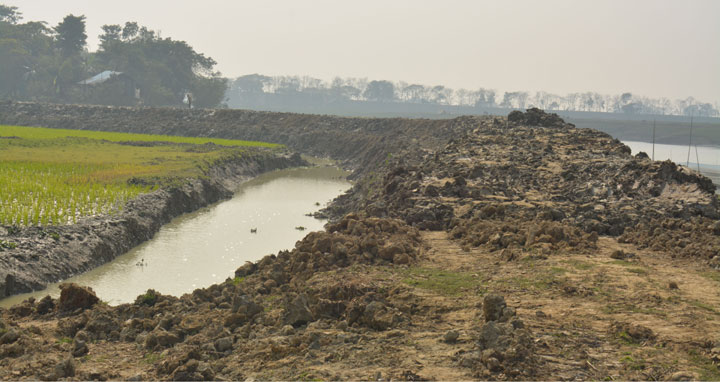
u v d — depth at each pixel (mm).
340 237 23562
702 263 20812
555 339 13023
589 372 11344
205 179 54438
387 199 38156
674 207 29594
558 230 24172
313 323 15086
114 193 43125
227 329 15695
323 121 120625
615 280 18344
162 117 133875
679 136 198500
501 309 14039
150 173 53875
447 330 14062
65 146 79375
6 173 48656
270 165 82000
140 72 189250
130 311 18891
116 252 33406
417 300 16547
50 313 19891
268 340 14164
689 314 14930
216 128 123000
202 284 28688
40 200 38469
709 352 12227
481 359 11625
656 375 11133
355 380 11250
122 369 13852
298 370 12016
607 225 27359
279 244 37594
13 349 14930
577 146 48219
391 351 12688
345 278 19359
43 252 28891
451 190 34250
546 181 37125
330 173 81500
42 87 180125
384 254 22141
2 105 141125
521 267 20297
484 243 24828
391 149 79750
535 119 65438
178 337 15898
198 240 38062
